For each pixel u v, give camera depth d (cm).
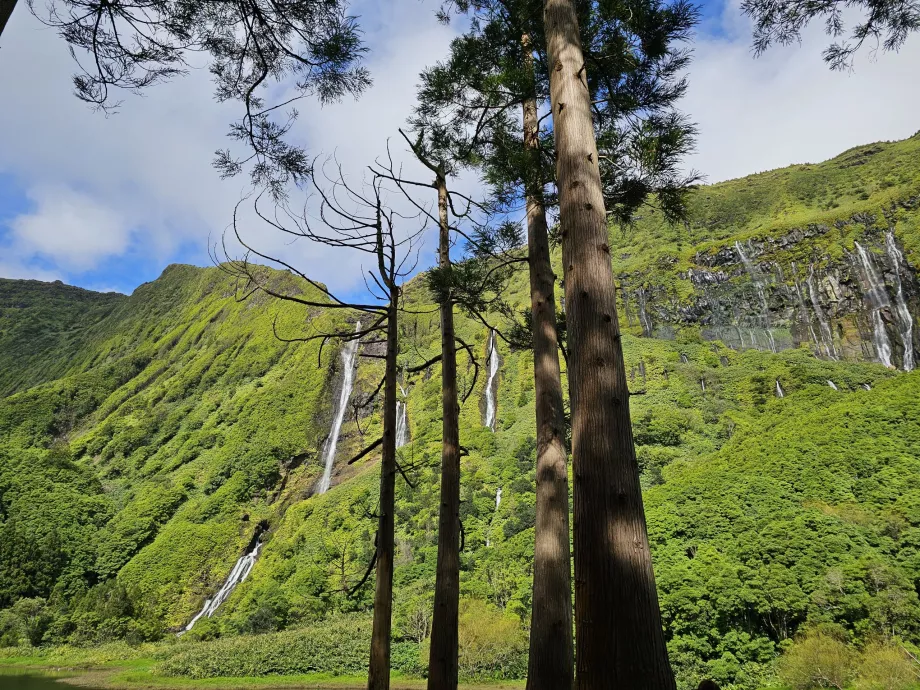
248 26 502
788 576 2370
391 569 571
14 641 4331
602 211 355
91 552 5991
